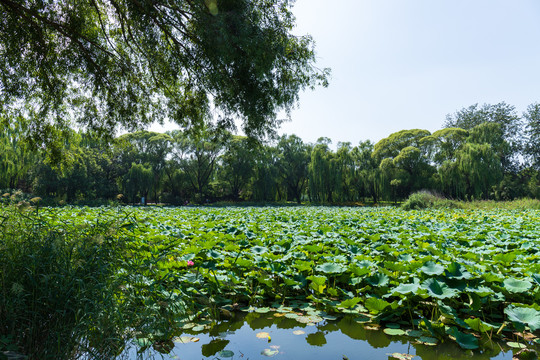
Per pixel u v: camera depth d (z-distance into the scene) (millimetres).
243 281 4152
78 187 32406
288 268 4457
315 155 39969
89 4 6715
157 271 3307
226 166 41406
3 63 6785
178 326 3236
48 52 6871
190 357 2674
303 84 6574
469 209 21125
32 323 2340
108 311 2506
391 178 39250
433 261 3998
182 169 44781
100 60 7090
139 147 43312
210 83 6340
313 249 5176
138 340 2697
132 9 5504
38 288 2400
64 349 2307
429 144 40000
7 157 28562
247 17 4949
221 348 2869
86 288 2527
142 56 7262
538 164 41375
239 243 5906
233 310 3781
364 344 2992
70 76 7590
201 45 5559
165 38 6598
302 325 3420
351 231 7812
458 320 3172
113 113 7777
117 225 3350
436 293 3385
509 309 3225
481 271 4062
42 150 8422
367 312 3721
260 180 42625
